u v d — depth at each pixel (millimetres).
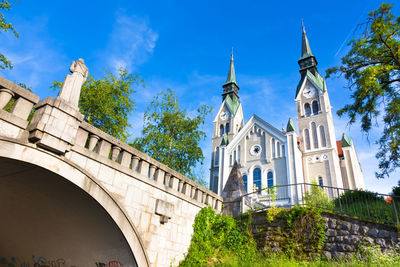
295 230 11906
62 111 7879
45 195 9508
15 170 8188
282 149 35125
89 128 8977
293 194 29391
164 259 10555
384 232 10164
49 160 7633
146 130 24281
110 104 20375
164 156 23625
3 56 13836
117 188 9398
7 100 7109
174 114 24938
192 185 12922
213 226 13391
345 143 40969
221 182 37469
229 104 48938
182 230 11758
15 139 7016
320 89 39719
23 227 11844
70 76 8516
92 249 10555
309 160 35719
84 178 8391
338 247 10727
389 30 14797
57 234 11195
